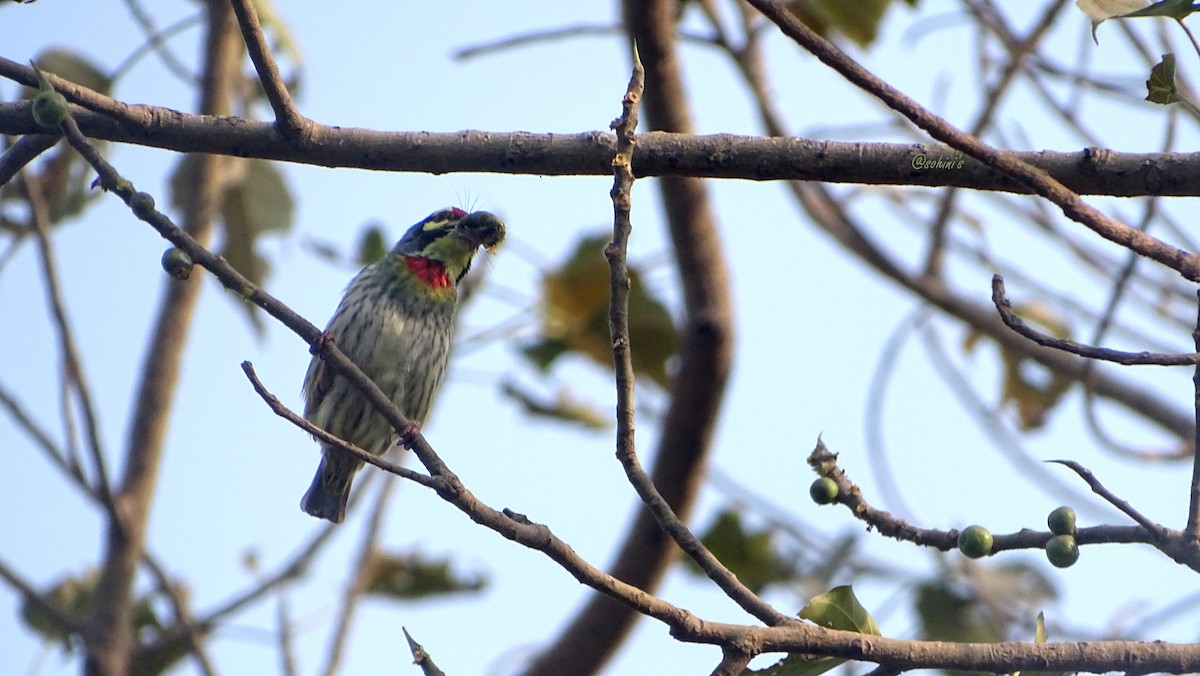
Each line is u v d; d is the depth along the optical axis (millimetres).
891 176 7406
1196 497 6484
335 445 6324
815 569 13312
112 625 11008
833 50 5938
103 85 11383
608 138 7547
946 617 12500
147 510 11367
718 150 7496
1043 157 7297
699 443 12641
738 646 6270
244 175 12320
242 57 12328
